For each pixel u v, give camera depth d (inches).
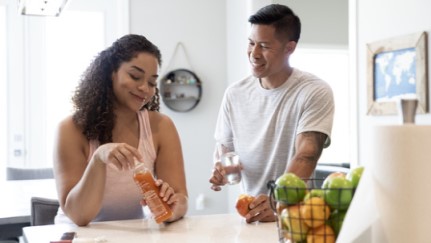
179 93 170.7
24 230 50.8
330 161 202.1
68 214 54.0
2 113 159.2
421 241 31.0
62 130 58.2
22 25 159.8
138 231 50.0
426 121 91.9
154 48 57.6
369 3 106.8
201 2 173.2
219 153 76.7
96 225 53.4
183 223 54.2
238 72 163.5
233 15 168.1
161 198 49.6
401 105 32.6
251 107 73.7
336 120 198.4
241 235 47.6
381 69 102.5
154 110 65.4
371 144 33.0
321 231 33.4
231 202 171.5
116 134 59.8
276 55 67.6
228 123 77.3
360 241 32.9
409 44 94.6
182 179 61.9
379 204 32.1
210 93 174.2
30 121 161.5
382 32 102.9
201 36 173.3
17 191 109.0
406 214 31.1
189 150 172.1
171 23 170.2
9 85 159.5
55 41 163.2
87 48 166.1
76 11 164.2
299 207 33.9
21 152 160.7
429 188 31.0
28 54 160.7
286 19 67.2
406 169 31.0
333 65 195.3
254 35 68.1
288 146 69.5
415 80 93.1
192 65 172.6
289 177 35.2
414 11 93.9
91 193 52.2
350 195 33.2
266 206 53.5
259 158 71.6
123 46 56.4
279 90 70.1
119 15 165.5
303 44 182.4
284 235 35.6
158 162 62.8
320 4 183.8
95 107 58.2
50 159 163.3
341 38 186.1
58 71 163.6
